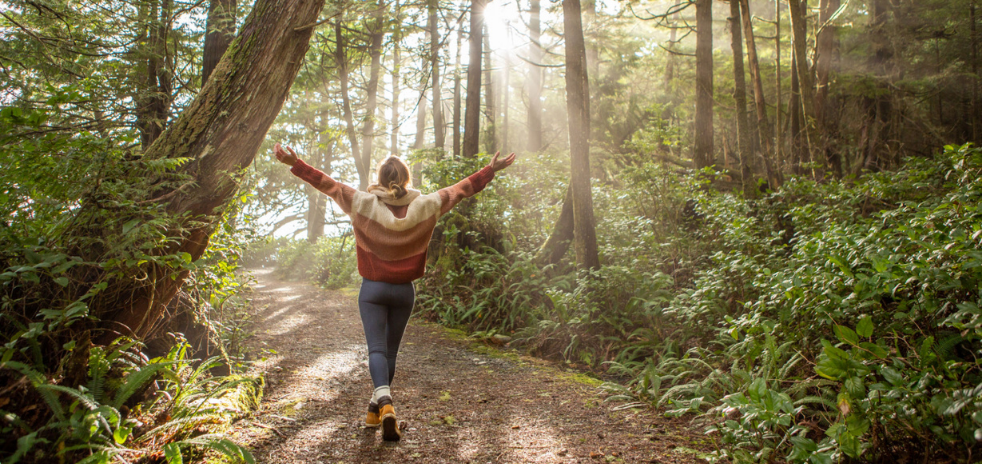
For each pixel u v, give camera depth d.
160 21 6.08
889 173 7.36
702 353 4.02
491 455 2.73
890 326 2.74
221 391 2.86
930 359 2.22
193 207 2.92
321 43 12.15
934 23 15.94
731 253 4.87
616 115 16.81
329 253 13.19
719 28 18.36
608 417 3.35
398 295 2.99
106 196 2.55
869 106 15.48
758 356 3.34
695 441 2.87
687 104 18.67
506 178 8.18
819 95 12.48
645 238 6.35
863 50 16.98
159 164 2.64
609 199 8.02
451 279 7.40
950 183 4.69
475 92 9.33
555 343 5.43
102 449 1.99
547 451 2.79
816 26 11.95
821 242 3.45
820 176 9.05
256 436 2.84
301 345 5.40
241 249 3.80
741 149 9.22
